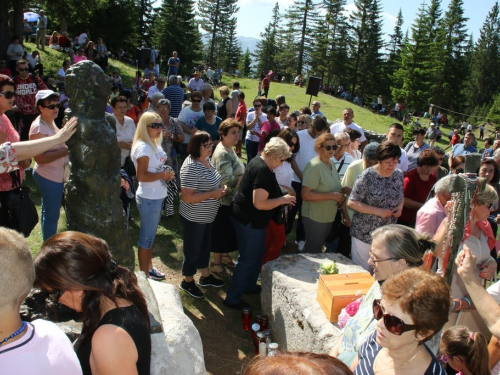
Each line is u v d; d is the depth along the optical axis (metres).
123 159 5.66
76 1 20.41
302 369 1.07
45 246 1.75
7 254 1.40
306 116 7.12
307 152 5.82
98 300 1.70
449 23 56.66
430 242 2.38
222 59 66.50
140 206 4.09
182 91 8.93
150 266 4.60
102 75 2.69
